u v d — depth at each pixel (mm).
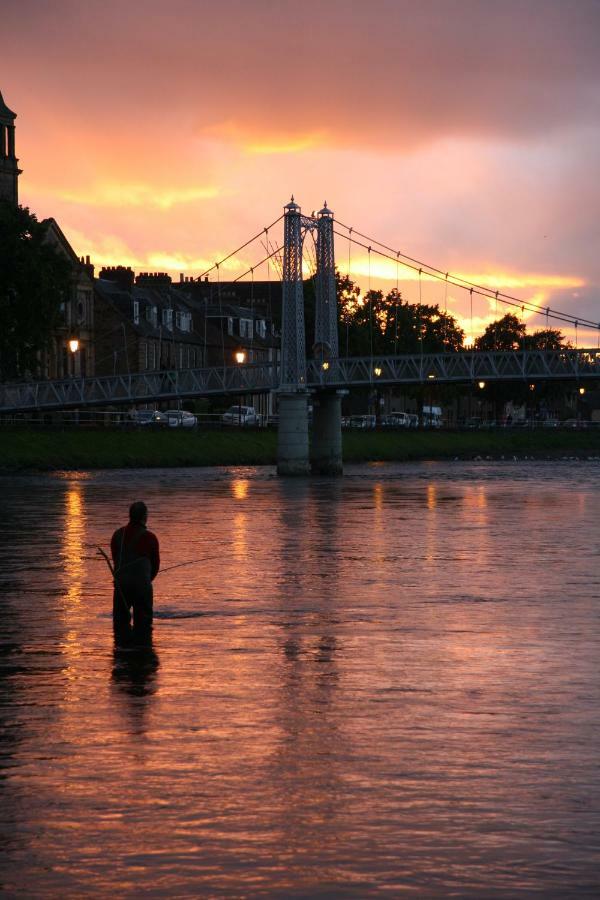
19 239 118188
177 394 127000
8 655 22047
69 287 122062
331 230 127438
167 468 124125
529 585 33469
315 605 29156
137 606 24234
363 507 70562
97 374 173250
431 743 15711
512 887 10945
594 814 12852
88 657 21844
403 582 34094
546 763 14766
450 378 131625
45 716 17109
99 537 49312
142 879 11109
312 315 169750
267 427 149750
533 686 19406
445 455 167625
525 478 111688
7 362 122000
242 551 43594
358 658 21859
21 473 108312
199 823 12523
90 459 118250
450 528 55000
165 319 185750
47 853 11727
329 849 11844
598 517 62438
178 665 21078
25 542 47031
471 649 22891
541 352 133250
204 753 15156
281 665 21141
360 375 128250
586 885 10984
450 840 12062
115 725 16594
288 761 14805
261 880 11086
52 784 13812
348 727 16547
